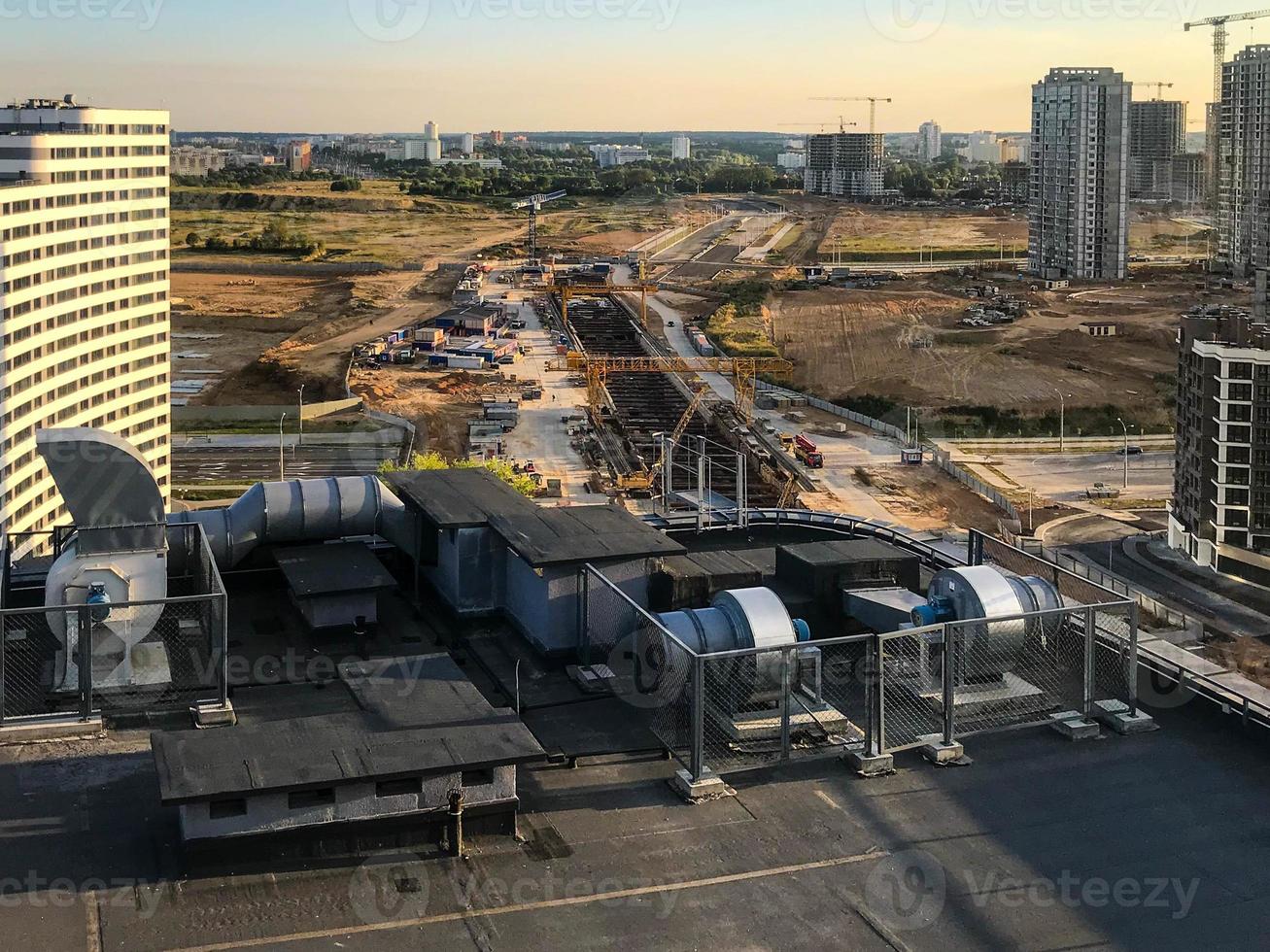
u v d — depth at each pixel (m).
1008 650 31.47
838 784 28.28
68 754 28.69
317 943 22.44
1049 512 176.75
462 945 22.55
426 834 25.42
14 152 166.12
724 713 29.36
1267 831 26.67
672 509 164.50
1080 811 27.36
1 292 158.12
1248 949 22.83
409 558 40.62
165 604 32.88
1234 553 150.75
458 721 26.69
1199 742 30.42
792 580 37.06
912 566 37.00
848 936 23.06
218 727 29.56
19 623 35.31
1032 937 23.08
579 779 28.27
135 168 185.75
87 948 22.12
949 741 29.45
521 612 35.94
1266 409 145.88
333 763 24.77
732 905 23.89
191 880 24.06
